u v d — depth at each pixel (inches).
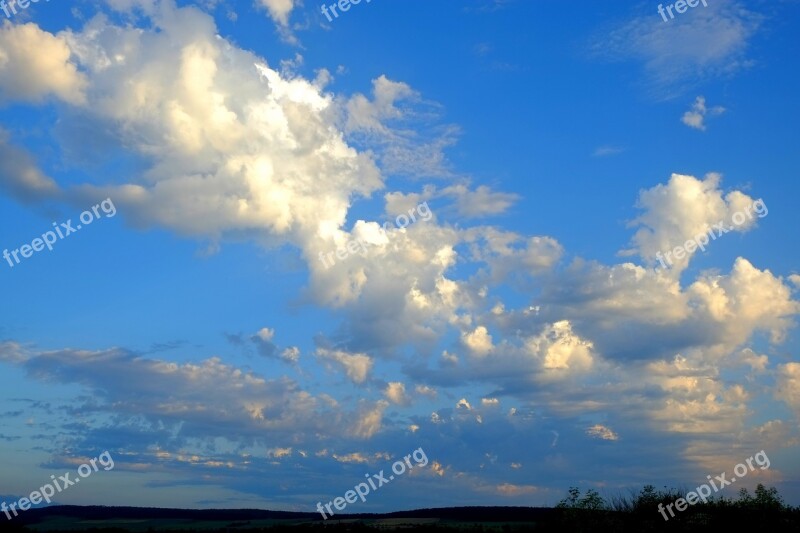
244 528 2689.5
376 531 2363.4
